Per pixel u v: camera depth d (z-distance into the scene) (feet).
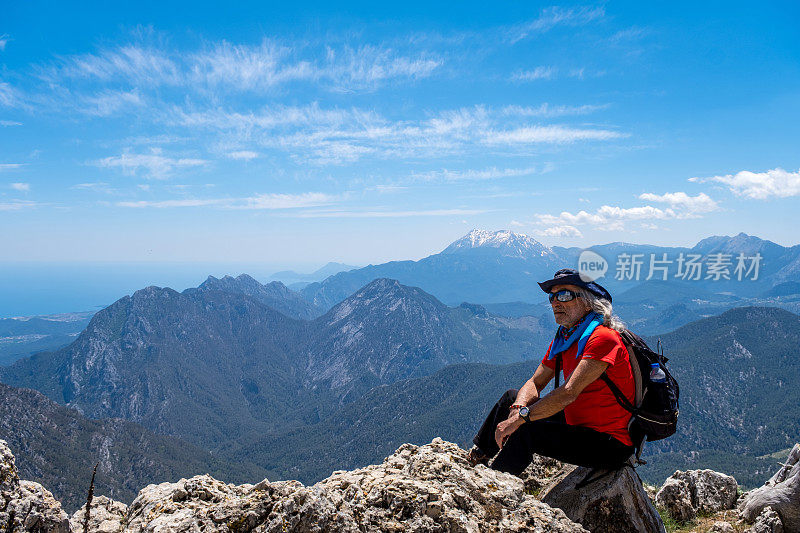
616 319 8.52
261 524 7.28
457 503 8.20
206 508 7.59
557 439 8.72
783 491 11.69
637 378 8.34
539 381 9.22
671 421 8.38
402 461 9.35
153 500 7.91
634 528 8.70
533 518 8.28
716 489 13.62
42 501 9.09
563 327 8.88
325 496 7.64
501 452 9.20
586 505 8.98
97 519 9.75
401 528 7.63
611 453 8.63
